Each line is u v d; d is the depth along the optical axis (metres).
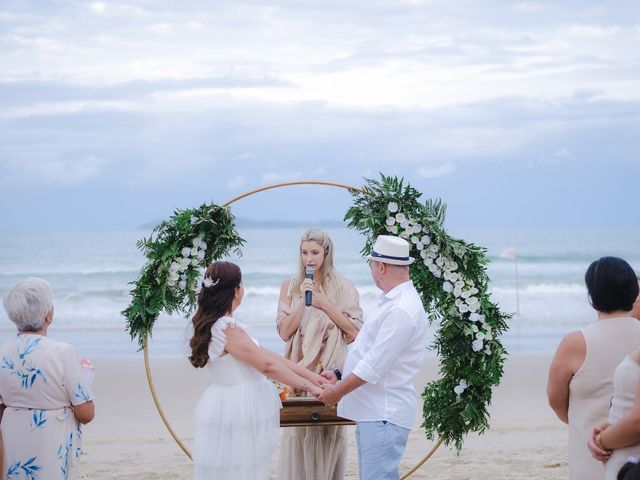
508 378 10.38
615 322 3.45
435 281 5.11
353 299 5.14
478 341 4.98
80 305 21.11
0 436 3.48
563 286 24.44
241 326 4.19
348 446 7.21
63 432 3.72
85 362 3.89
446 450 6.97
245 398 4.16
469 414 5.00
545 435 7.47
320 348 5.04
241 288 4.25
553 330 15.70
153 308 5.03
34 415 3.68
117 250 39.31
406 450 7.02
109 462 6.59
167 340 14.12
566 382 3.51
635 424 2.89
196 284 5.16
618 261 3.45
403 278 4.37
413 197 5.10
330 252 5.12
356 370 4.18
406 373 4.34
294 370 4.55
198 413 4.22
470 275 5.03
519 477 6.12
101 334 15.23
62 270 31.33
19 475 3.65
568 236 59.50
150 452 6.93
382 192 5.11
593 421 3.43
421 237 5.07
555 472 6.24
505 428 7.76
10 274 29.05
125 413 8.46
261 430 4.20
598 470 3.41
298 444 5.07
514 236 60.91
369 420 4.30
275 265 32.53
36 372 3.67
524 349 13.14
